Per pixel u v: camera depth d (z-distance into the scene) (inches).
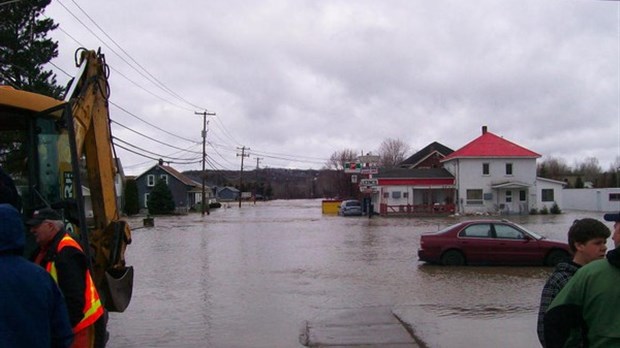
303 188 7386.8
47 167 233.8
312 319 391.9
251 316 405.7
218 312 421.4
